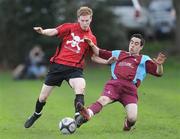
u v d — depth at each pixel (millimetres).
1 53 88688
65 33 30781
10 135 29953
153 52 90562
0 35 88000
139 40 30375
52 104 45188
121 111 40062
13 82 69688
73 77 30359
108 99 29750
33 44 86312
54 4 86188
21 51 87625
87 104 45656
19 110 42125
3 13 87250
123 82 30094
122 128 32156
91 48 30797
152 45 94688
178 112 39562
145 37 96375
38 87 62531
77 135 29172
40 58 73312
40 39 85500
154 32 98375
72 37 30656
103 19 86562
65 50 30688
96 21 86250
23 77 73062
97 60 30906
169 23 99250
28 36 86625
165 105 43469
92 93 53938
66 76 30594
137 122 34719
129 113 30062
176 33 90125
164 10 100250
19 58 88062
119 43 87062
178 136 29578
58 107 43156
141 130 31531
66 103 46000
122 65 30438
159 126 33219
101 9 86375
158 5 101062
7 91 58312
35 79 72688
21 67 73500
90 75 75250
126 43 87688
